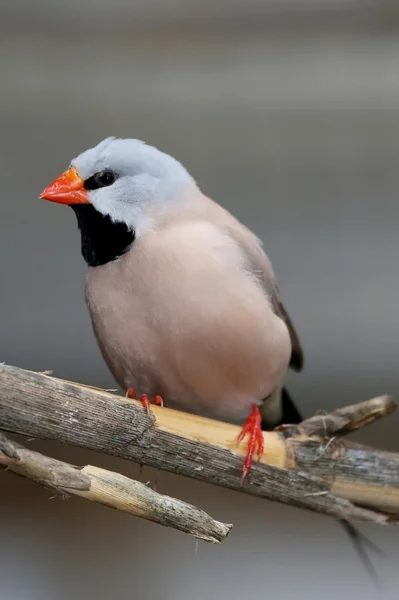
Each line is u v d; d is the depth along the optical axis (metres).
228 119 1.68
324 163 1.68
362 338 1.69
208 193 1.68
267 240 1.69
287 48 1.67
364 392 1.69
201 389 1.59
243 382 1.58
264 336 1.58
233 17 1.67
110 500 1.54
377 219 1.69
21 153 1.68
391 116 1.68
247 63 1.67
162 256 1.57
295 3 1.67
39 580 1.67
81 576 1.68
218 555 1.68
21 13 1.67
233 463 1.57
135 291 1.57
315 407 1.69
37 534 1.68
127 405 1.56
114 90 1.68
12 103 1.67
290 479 1.57
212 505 1.68
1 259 1.68
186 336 1.57
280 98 1.68
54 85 1.67
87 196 1.58
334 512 1.58
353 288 1.69
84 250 1.58
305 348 1.69
